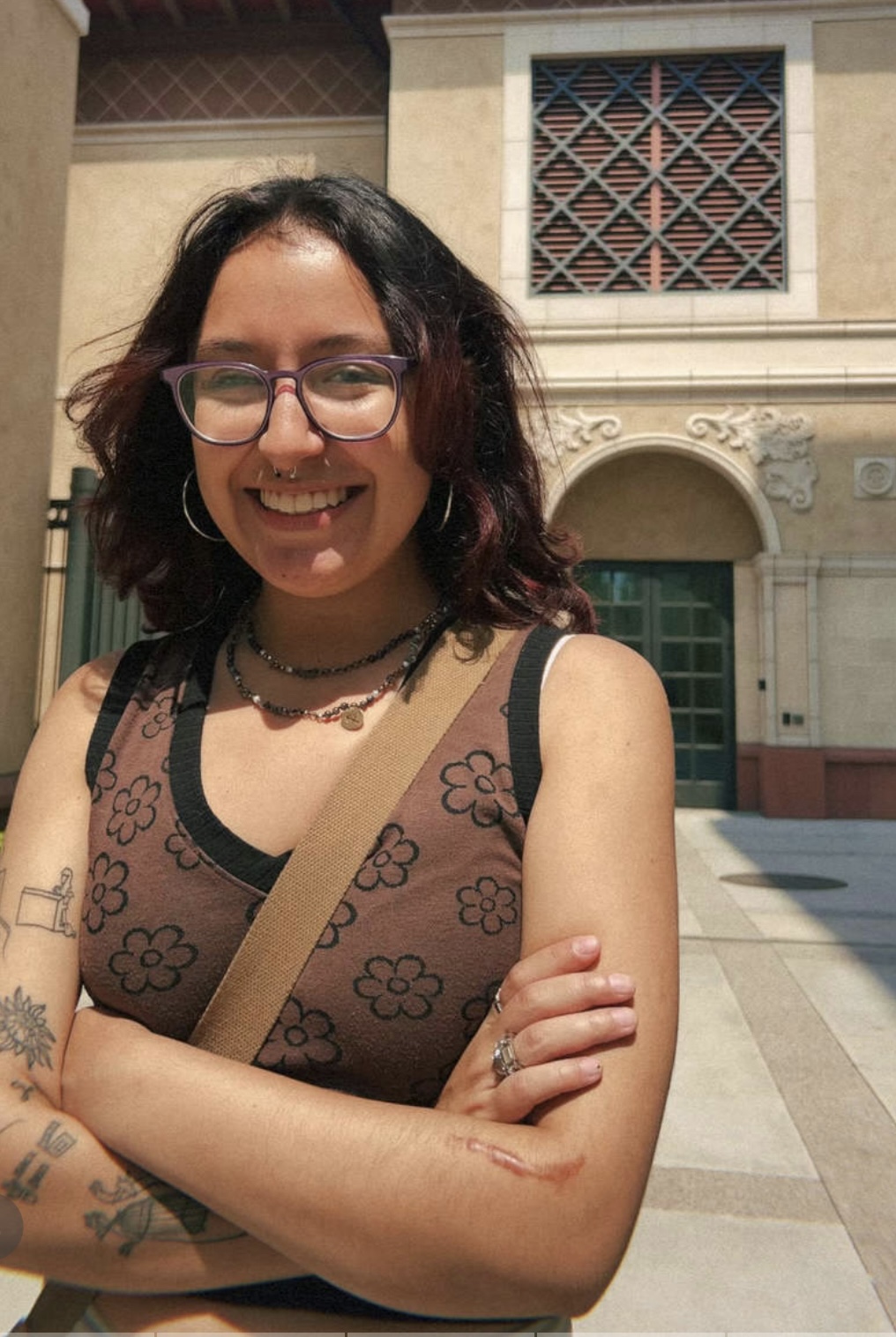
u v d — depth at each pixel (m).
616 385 8.98
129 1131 0.73
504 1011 0.76
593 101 9.35
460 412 0.91
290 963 0.78
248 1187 0.69
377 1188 0.67
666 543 9.60
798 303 8.91
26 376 6.19
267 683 0.96
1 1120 0.77
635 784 0.82
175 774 0.90
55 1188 0.74
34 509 6.37
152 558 1.17
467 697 0.87
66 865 0.92
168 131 10.44
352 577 0.90
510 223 9.15
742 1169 2.24
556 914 0.77
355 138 10.28
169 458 1.14
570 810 0.80
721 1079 2.79
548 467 8.93
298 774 0.87
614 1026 0.72
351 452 0.87
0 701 6.04
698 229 9.19
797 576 8.81
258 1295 0.76
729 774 9.42
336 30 10.27
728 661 9.53
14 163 5.93
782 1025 3.25
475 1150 0.69
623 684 0.87
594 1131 0.70
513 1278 0.67
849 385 8.79
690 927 4.59
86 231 10.38
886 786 8.77
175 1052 0.76
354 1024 0.77
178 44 10.49
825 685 8.85
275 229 0.89
